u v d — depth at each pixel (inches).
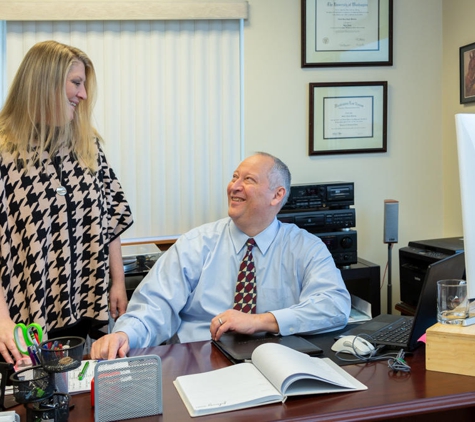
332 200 123.0
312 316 77.7
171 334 85.0
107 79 125.6
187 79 129.0
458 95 135.0
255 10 130.8
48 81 79.7
